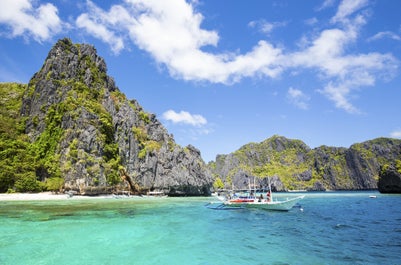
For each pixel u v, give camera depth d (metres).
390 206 58.84
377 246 20.94
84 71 105.56
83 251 18.45
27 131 89.62
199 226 29.05
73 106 88.81
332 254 18.55
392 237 24.42
